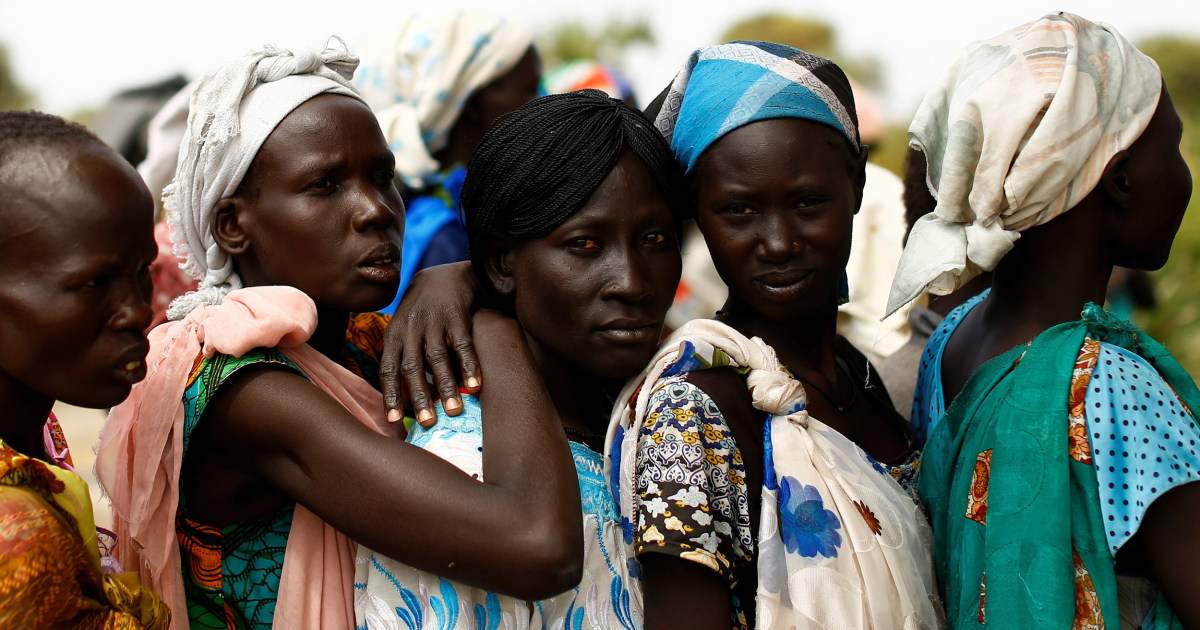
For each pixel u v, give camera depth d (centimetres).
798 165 179
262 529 175
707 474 169
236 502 173
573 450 181
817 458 178
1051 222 191
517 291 184
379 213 182
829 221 183
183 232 189
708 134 183
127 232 140
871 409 216
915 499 203
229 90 181
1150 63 189
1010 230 188
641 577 179
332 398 168
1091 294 194
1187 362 565
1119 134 185
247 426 164
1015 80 183
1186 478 162
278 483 166
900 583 177
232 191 183
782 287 183
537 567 154
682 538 163
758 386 179
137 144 550
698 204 188
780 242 179
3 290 134
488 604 166
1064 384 172
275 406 162
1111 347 175
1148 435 166
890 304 200
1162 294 596
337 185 182
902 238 326
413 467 157
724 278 190
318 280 181
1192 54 1123
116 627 141
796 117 180
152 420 167
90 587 141
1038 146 179
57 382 138
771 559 170
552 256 176
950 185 192
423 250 345
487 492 157
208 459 171
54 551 130
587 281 175
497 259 187
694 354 179
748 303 190
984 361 202
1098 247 192
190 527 176
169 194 188
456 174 370
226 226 185
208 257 187
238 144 180
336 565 171
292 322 166
